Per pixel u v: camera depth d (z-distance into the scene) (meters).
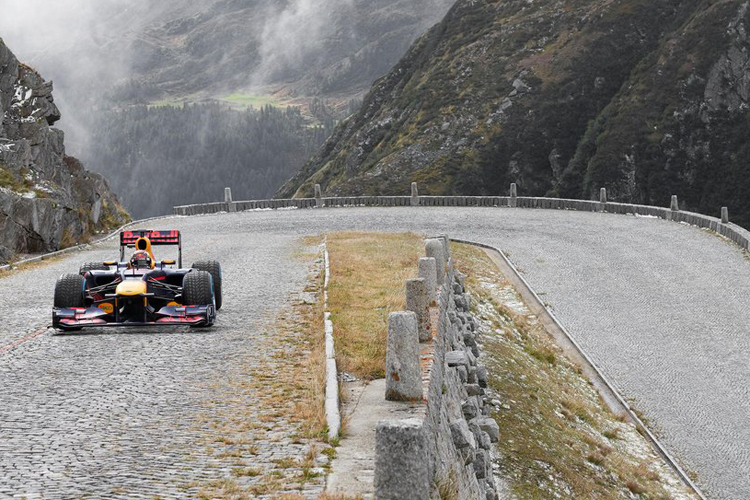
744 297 31.86
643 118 133.12
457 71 156.50
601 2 155.88
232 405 10.00
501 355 25.30
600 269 36.06
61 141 38.53
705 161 129.00
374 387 10.06
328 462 7.73
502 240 41.69
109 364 12.31
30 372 11.82
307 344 13.75
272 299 18.88
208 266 17.28
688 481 20.86
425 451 5.99
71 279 14.87
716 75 132.25
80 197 40.47
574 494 18.33
